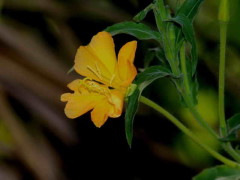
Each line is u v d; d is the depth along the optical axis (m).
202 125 0.45
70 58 0.60
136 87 0.43
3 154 0.58
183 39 0.44
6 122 0.56
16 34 0.56
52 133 0.58
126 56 0.43
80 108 0.44
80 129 0.64
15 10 0.59
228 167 0.46
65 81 0.56
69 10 0.60
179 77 0.44
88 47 0.44
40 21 0.60
